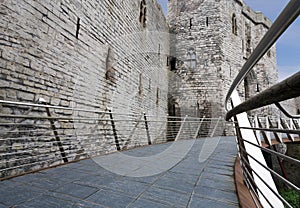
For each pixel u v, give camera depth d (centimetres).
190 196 173
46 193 175
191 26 1305
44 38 345
